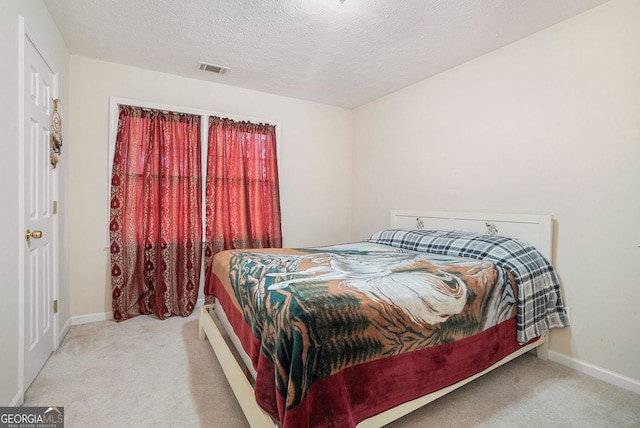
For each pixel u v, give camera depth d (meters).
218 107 3.18
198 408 1.53
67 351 2.11
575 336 1.98
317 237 3.86
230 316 1.76
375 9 1.94
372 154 3.74
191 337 2.38
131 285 2.74
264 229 3.38
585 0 1.83
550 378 1.84
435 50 2.45
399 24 2.10
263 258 1.99
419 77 2.99
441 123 2.88
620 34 1.79
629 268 1.76
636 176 1.74
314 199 3.83
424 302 1.35
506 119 2.36
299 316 1.06
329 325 1.09
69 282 2.55
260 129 3.35
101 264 2.70
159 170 2.81
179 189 2.91
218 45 2.41
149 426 1.40
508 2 1.86
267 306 1.20
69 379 1.76
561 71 2.05
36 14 1.76
